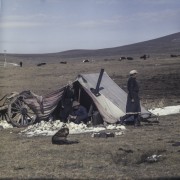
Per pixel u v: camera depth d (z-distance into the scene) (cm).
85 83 1909
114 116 1827
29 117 1886
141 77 4484
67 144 1315
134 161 1055
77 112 1822
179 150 1150
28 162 1081
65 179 901
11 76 5669
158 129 1617
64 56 18450
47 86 4212
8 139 1472
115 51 19412
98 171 966
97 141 1356
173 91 3331
